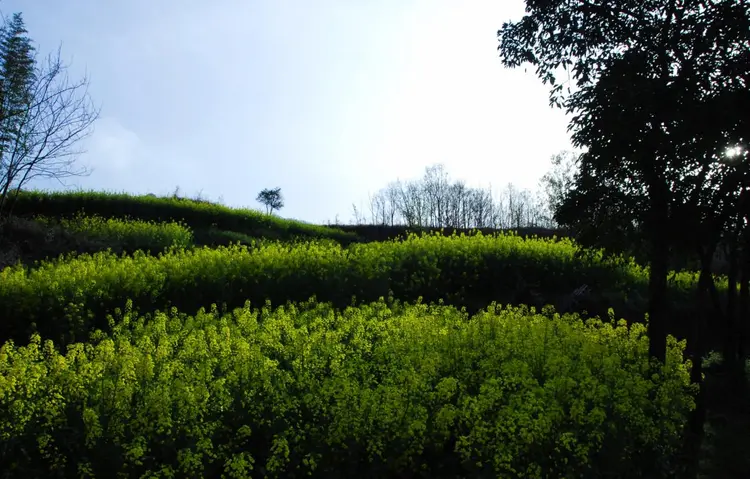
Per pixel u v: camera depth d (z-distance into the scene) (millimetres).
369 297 12227
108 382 5953
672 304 14367
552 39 8172
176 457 5180
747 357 11609
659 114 6590
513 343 8062
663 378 7254
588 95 7219
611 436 5629
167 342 7645
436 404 5992
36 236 17969
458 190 53438
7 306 9883
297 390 6344
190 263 12680
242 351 7023
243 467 4871
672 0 7047
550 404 5727
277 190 71250
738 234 8023
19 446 5145
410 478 5344
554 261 14531
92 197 25500
